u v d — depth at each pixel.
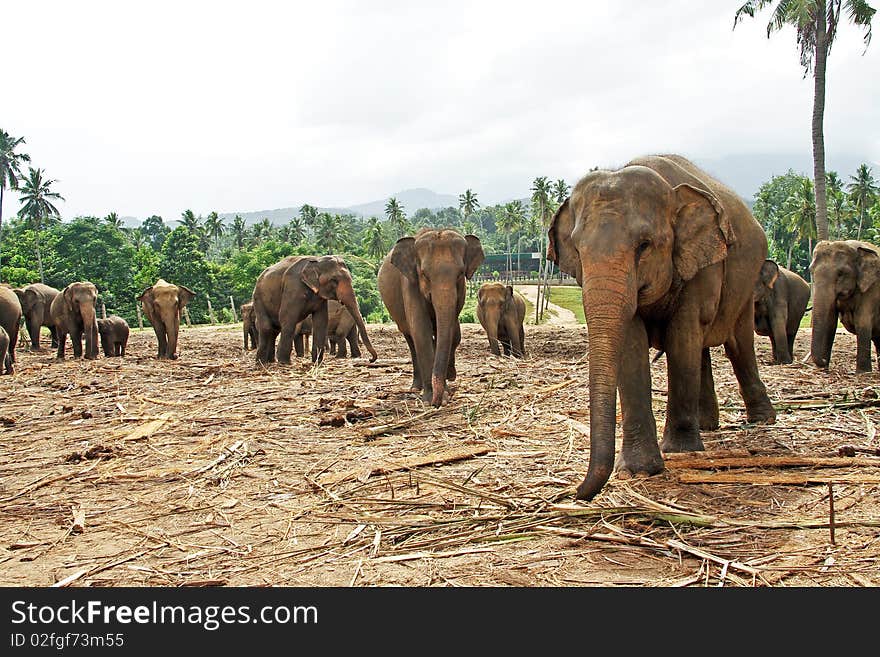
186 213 97.19
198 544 4.39
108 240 72.25
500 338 19.31
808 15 22.84
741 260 6.34
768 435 6.64
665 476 5.21
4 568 4.09
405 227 108.50
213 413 9.12
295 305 15.98
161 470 6.19
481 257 10.09
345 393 10.63
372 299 68.25
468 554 4.02
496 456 6.25
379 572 3.85
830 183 71.81
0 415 9.57
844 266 12.46
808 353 17.88
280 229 121.12
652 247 4.93
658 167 5.68
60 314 20.22
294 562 4.05
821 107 24.38
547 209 78.94
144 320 68.31
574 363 14.43
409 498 5.11
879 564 3.66
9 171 67.94
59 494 5.60
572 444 6.55
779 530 4.15
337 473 5.87
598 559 3.87
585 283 4.75
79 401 10.73
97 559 4.19
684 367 5.67
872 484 4.92
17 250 71.44
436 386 8.75
